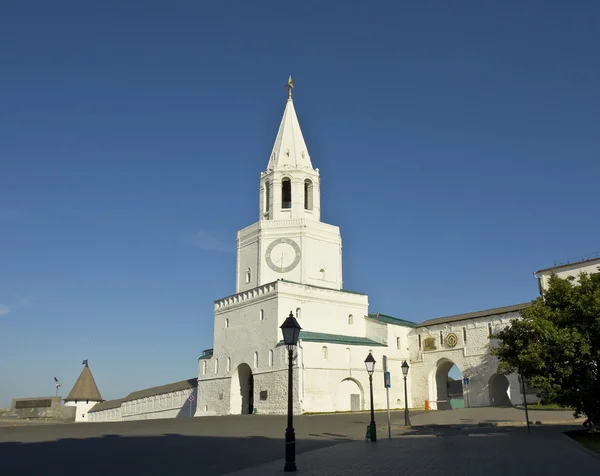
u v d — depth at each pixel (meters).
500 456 21.36
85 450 24.06
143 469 18.52
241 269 69.62
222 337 68.88
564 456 21.02
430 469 18.31
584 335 29.66
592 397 29.20
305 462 20.66
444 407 67.00
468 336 63.69
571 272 59.25
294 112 73.44
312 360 58.94
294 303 62.88
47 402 107.69
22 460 20.67
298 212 68.06
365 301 70.06
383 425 40.81
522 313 33.09
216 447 25.77
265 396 60.19
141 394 93.44
